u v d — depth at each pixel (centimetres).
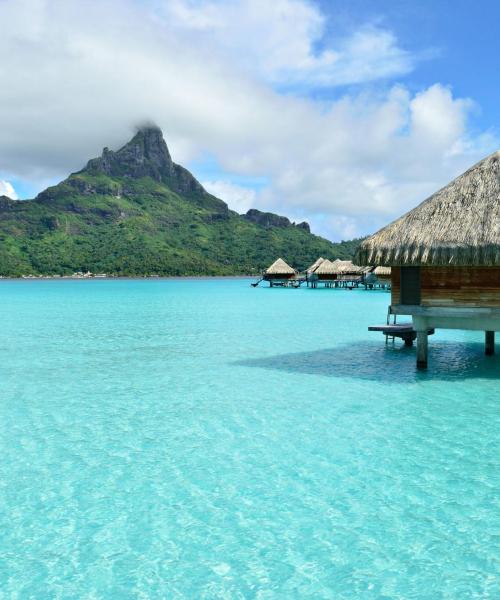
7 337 2277
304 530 614
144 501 693
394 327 1881
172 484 743
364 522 630
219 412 1094
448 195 1303
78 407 1148
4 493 721
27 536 611
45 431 984
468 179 1303
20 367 1593
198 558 563
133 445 903
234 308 3916
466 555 560
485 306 1280
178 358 1731
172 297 5594
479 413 1061
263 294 6112
